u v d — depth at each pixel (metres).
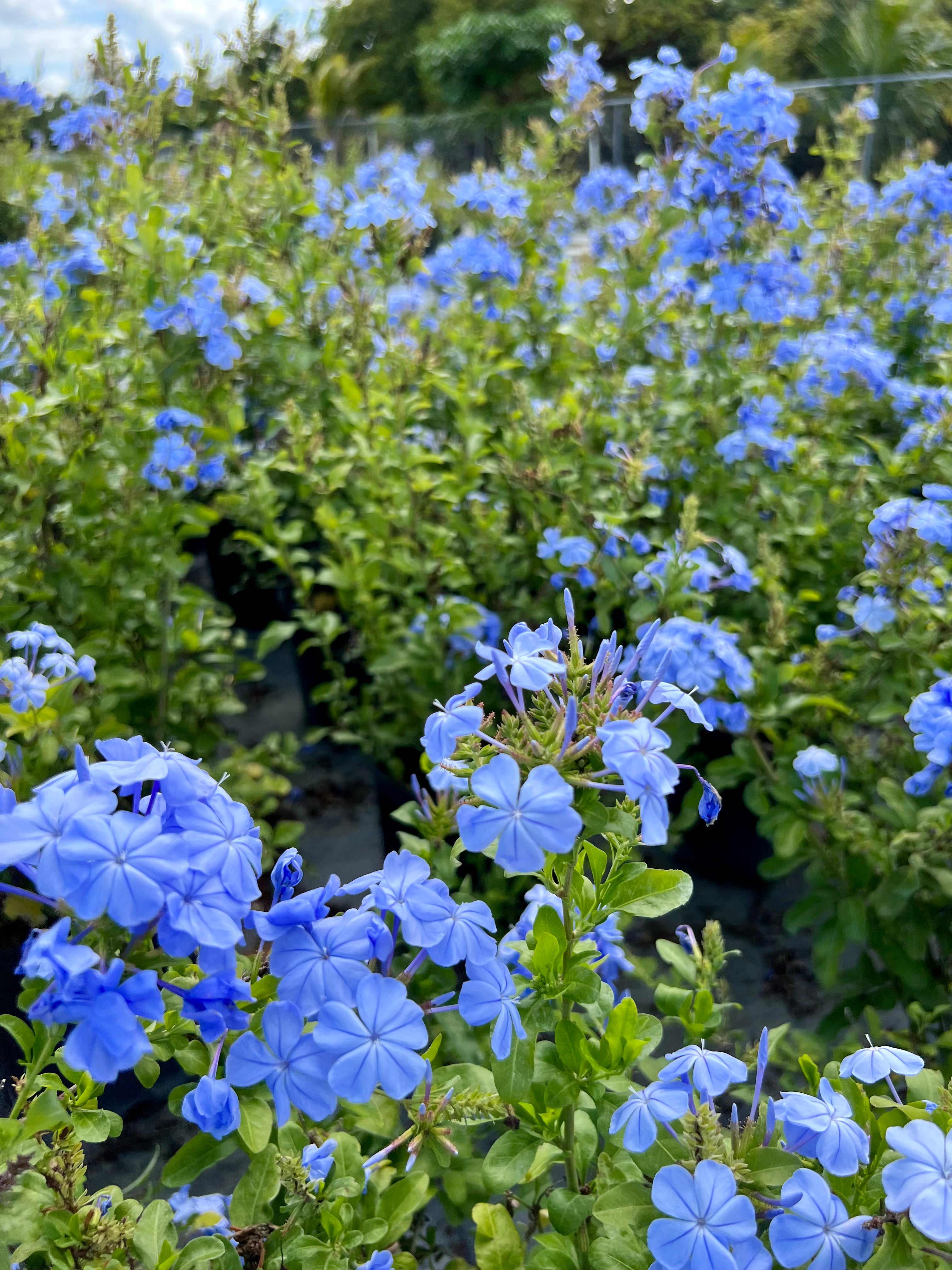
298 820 4.79
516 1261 1.66
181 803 1.35
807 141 14.40
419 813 2.53
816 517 3.90
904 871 2.96
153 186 4.54
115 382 4.01
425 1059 1.61
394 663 3.96
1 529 3.71
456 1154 1.67
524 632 1.55
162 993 1.30
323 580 4.01
